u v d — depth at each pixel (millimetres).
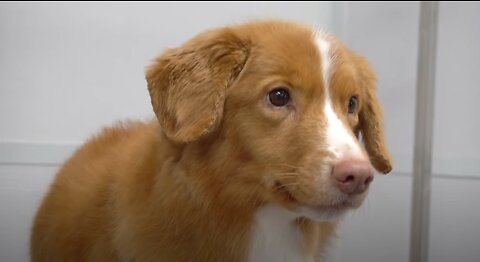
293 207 628
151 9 1070
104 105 1062
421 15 945
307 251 710
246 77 646
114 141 818
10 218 987
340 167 585
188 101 642
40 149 1024
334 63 654
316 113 630
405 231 1014
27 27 1027
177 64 656
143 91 1075
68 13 1042
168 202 655
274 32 671
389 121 1064
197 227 656
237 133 642
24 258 984
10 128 1024
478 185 885
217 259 665
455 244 915
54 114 1043
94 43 1054
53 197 808
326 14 1138
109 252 707
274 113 632
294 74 636
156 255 661
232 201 651
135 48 1069
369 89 732
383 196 1051
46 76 1038
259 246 679
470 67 900
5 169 1004
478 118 886
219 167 646
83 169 793
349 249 1065
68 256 755
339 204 601
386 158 728
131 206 678
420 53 949
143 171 683
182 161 653
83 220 739
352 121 680
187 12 1085
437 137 951
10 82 1024
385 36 1072
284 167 620
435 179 948
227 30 670
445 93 941
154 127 725
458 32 922
